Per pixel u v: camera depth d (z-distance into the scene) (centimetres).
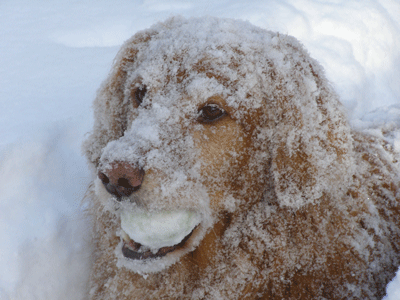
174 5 610
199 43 233
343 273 236
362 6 595
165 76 235
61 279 263
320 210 233
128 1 669
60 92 417
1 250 247
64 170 314
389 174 264
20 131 330
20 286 244
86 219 291
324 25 549
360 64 518
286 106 227
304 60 241
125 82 275
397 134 296
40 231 265
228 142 228
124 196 211
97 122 282
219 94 224
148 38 279
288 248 237
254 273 241
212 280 249
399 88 551
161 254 232
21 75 456
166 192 211
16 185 284
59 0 698
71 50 524
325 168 228
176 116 223
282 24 525
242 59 232
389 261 248
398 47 592
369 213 246
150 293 260
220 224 245
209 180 228
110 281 270
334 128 233
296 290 239
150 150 212
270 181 237
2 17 624
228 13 545
